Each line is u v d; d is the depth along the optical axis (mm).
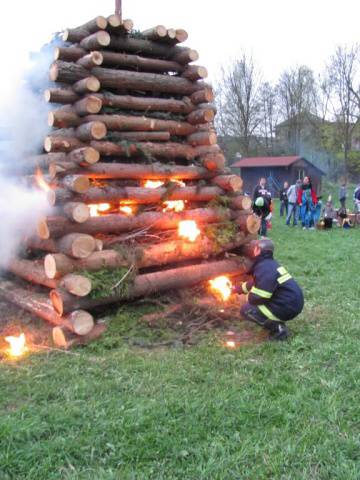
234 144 45844
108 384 4215
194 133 6965
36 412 3723
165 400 3861
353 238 13820
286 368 4594
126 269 5586
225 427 3512
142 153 6293
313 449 3230
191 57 6730
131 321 5641
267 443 3305
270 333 5441
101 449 3232
